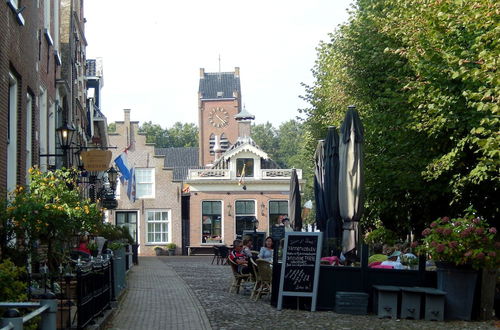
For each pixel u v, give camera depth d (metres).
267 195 49.81
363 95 22.09
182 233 50.28
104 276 11.52
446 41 16.23
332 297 13.16
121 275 16.56
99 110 42.56
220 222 49.75
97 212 12.87
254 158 50.06
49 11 18.67
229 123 77.31
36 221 11.30
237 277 17.14
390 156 19.36
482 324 11.51
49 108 19.41
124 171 43.12
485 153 14.48
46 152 17.92
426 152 18.53
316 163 19.48
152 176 50.34
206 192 49.81
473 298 12.00
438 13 14.79
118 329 10.79
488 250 11.87
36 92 15.71
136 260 33.94
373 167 20.28
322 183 19.28
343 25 24.02
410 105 18.27
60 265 11.80
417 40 16.97
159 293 17.17
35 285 10.39
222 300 15.38
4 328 4.60
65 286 10.41
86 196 28.98
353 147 14.45
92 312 9.87
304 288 13.20
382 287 12.38
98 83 45.16
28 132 15.16
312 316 12.35
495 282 12.27
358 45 22.17
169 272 27.00
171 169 50.41
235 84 78.75
